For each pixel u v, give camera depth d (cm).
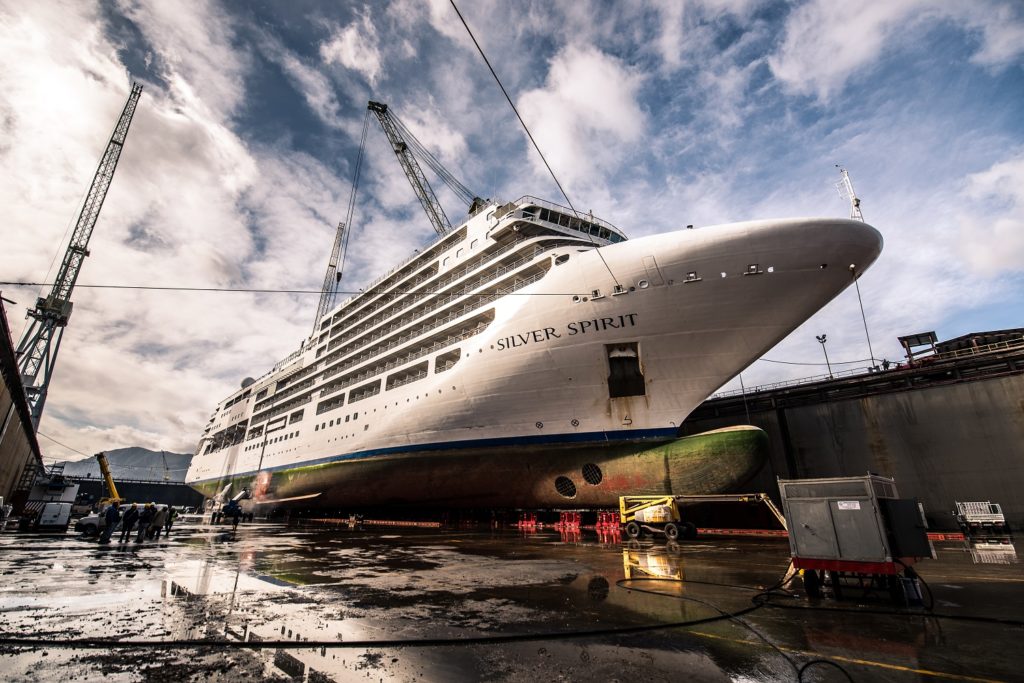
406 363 2675
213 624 561
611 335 1916
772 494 2920
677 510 1780
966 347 2850
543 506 2255
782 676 407
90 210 6419
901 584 674
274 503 3731
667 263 1825
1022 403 2316
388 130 5122
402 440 2453
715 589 788
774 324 1798
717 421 3228
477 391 2162
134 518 1628
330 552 1370
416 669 425
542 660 449
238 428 5041
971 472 2384
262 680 395
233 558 1205
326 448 3138
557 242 2345
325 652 469
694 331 1844
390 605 676
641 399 1927
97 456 3822
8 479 3159
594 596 741
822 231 1717
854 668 423
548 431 2053
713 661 445
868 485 704
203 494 5344
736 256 1767
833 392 2875
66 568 969
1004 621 570
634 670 423
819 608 650
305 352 4444
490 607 664
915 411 2589
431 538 1861
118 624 550
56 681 380
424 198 5109
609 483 2000
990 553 1408
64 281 6178
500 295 2392
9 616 576
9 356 2344
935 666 425
